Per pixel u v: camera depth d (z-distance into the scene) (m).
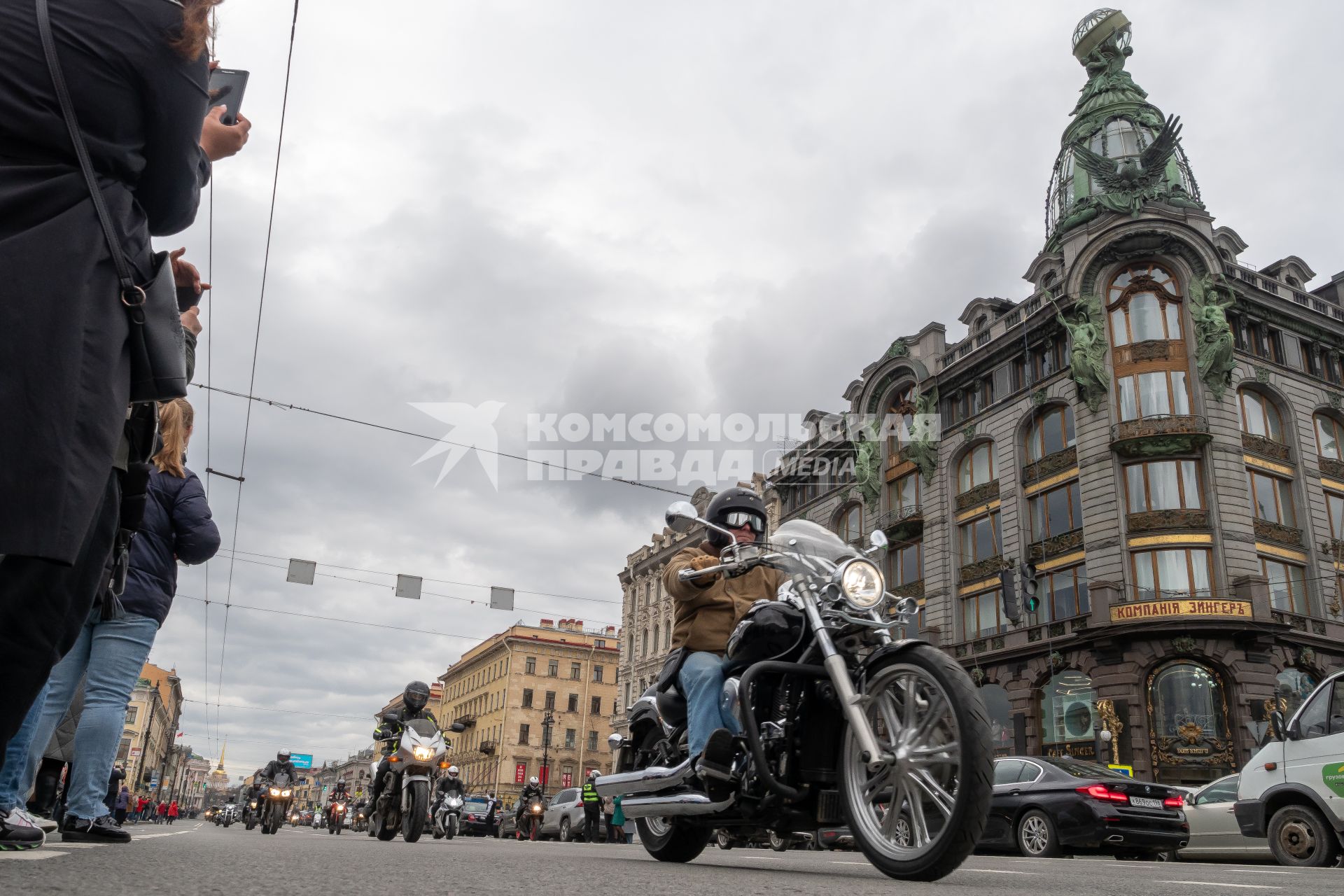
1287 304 28.48
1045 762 10.42
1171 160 30.81
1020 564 28.98
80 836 3.43
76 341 1.46
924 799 3.05
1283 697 24.39
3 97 1.48
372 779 8.10
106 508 1.74
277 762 14.23
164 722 94.50
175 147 1.67
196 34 1.63
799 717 3.31
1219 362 26.23
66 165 1.54
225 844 3.74
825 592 3.29
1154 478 26.27
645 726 4.57
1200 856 12.55
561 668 70.06
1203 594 24.86
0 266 1.41
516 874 2.51
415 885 1.99
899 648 2.98
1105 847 10.01
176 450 3.79
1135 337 27.44
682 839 4.38
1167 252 27.59
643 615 54.00
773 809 3.40
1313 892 2.86
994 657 28.78
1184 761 23.66
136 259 1.61
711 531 3.82
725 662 3.74
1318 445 28.23
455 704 82.75
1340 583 26.89
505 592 27.03
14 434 1.37
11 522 1.36
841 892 2.33
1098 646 25.39
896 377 35.84
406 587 26.19
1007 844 10.25
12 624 1.50
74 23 1.52
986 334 32.50
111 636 3.57
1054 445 29.16
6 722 1.56
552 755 67.62
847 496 37.00
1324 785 8.02
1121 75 33.06
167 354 1.67
